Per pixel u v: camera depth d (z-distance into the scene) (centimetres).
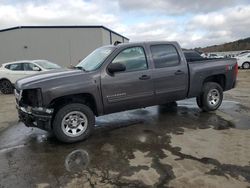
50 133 609
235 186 359
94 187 367
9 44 3394
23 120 555
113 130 613
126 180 383
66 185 375
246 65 2741
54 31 3378
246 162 430
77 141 542
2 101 1095
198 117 698
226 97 1014
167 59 646
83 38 3425
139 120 688
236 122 648
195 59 783
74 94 535
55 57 3416
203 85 727
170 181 376
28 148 521
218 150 479
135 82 592
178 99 673
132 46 602
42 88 507
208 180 375
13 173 417
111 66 559
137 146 510
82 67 607
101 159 456
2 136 601
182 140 533
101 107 565
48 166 437
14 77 1324
